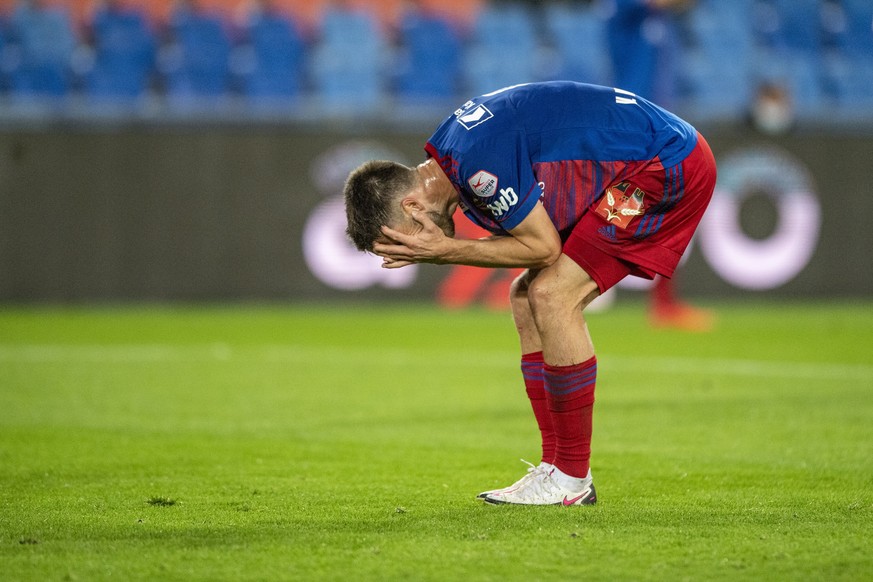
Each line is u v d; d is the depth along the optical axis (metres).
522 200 12.99
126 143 47.00
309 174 48.06
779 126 49.78
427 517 13.09
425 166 13.50
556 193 13.42
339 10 57.31
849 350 33.84
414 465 17.03
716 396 24.83
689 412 22.62
